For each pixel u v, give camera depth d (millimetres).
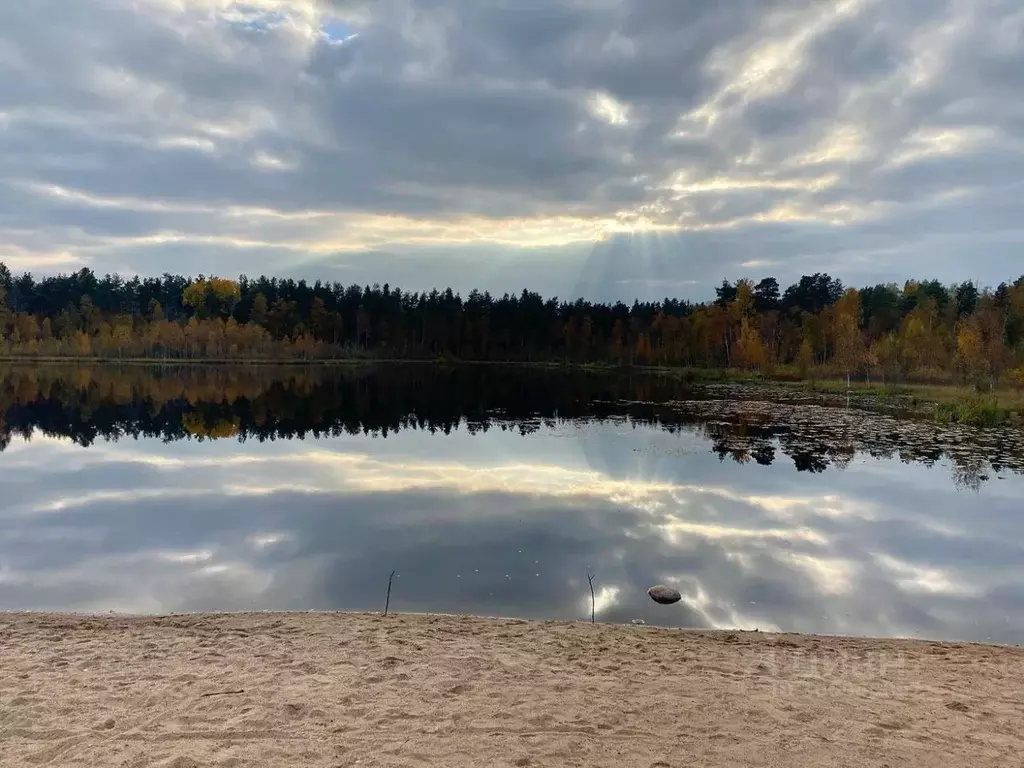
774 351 57656
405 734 4484
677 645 6445
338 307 92688
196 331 75875
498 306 91875
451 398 36250
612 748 4387
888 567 9414
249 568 9227
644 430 23188
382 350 85875
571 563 9492
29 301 87312
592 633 6734
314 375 56188
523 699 5082
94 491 13805
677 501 13242
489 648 6203
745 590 8492
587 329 84188
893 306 61688
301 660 5785
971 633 7312
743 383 47594
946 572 9227
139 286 97000
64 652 5938
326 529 11148
